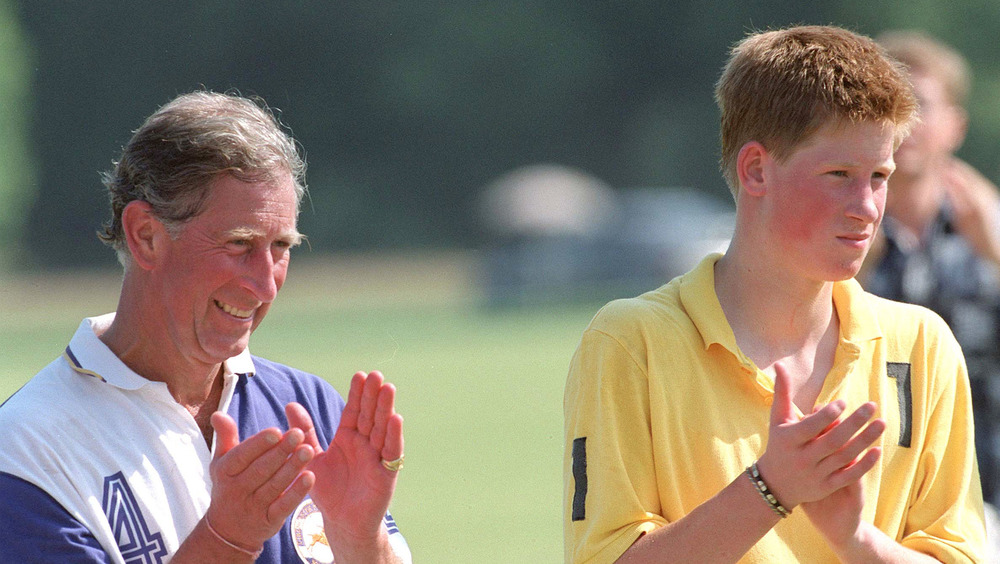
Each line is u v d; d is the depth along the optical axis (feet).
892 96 30.63
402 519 92.07
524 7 542.57
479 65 537.65
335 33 524.11
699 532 29.48
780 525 31.58
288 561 33.55
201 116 31.48
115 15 483.51
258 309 32.37
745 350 32.55
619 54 552.00
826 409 27.99
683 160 544.21
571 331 240.94
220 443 29.35
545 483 104.78
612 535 30.86
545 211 463.42
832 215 30.73
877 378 32.96
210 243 31.32
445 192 533.55
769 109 31.14
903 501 32.83
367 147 532.73
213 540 29.07
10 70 456.04
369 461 30.89
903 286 47.09
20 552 30.01
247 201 31.24
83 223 460.55
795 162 30.96
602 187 521.24
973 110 510.99
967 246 46.50
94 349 32.60
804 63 30.99
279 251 32.27
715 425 31.71
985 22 521.65
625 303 33.35
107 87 484.33
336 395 36.88
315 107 526.57
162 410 32.55
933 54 46.80
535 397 152.25
